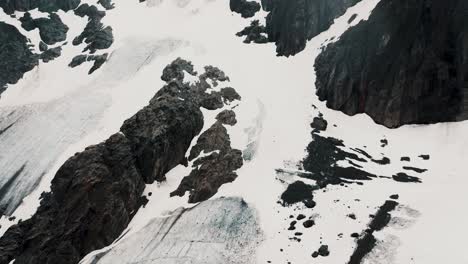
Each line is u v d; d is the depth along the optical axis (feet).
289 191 108.27
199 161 122.72
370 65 140.67
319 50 164.76
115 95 153.58
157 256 96.84
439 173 108.68
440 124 125.59
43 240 107.55
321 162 117.80
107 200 111.24
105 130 135.44
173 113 128.88
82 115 144.46
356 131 133.59
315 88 152.87
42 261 104.37
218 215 103.35
